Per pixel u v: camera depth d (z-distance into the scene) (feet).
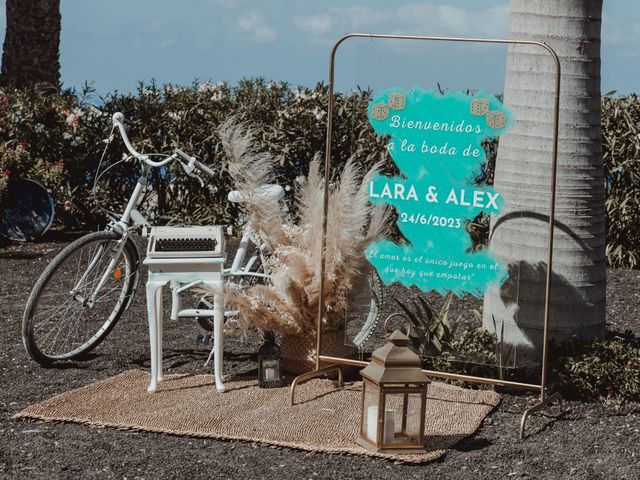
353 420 16.71
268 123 34.19
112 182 35.99
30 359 20.34
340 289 18.74
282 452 15.30
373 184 17.99
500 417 17.17
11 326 23.11
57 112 35.68
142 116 35.17
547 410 17.42
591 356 18.15
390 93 17.48
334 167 33.60
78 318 21.01
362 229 18.88
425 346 18.98
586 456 15.35
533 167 18.63
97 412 16.75
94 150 35.63
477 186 17.20
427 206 17.58
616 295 27.78
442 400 17.72
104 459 14.82
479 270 17.43
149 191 35.58
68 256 19.54
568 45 18.39
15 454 14.93
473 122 17.04
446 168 17.35
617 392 17.84
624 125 31.19
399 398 15.29
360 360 19.53
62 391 18.24
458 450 15.55
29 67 42.83
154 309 18.11
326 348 19.04
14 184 34.58
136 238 33.58
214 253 17.99
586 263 18.86
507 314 19.02
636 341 20.36
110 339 22.02
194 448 15.37
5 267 30.40
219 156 34.04
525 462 15.07
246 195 19.20
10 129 35.78
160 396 17.76
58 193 35.24
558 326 18.84
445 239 17.57
